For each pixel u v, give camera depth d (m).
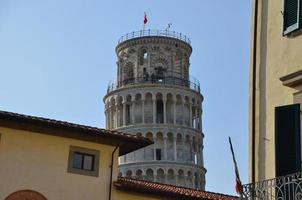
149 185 44.84
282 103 21.75
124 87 128.50
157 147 123.12
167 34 133.62
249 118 23.44
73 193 40.62
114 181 42.25
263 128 22.48
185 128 125.81
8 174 39.12
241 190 20.97
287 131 20.36
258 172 22.17
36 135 40.81
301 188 18.62
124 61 134.12
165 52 132.38
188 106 129.25
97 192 41.41
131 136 42.97
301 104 20.47
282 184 19.36
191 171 123.06
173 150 123.19
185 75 133.62
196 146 127.81
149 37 132.25
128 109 128.50
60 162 40.94
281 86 22.02
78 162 41.72
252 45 24.17
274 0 23.62
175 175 120.88
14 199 38.75
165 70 131.38
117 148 43.25
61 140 41.59
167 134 124.00
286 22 22.23
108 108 131.38
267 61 23.17
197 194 45.59
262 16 24.11
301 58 21.33
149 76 129.62
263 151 22.17
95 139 42.50
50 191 39.97
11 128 40.16
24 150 40.06
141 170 121.00
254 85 23.53
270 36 23.36
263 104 22.81
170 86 127.06
